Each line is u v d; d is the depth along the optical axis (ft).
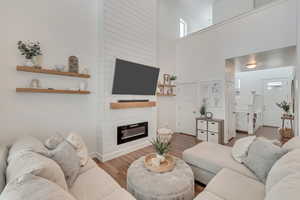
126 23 10.77
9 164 3.94
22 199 2.13
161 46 15.66
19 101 7.20
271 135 15.64
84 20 9.45
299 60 8.51
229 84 13.74
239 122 17.38
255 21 10.72
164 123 16.11
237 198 4.02
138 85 11.54
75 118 9.14
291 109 14.57
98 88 10.02
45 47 7.92
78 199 4.05
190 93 15.96
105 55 9.64
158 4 15.26
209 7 18.13
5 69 6.81
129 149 11.01
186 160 7.27
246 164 5.60
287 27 9.32
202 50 14.55
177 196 4.64
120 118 10.56
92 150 9.96
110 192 4.37
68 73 8.28
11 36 6.93
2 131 6.78
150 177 5.29
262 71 20.77
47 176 3.27
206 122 13.38
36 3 7.64
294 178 2.88
